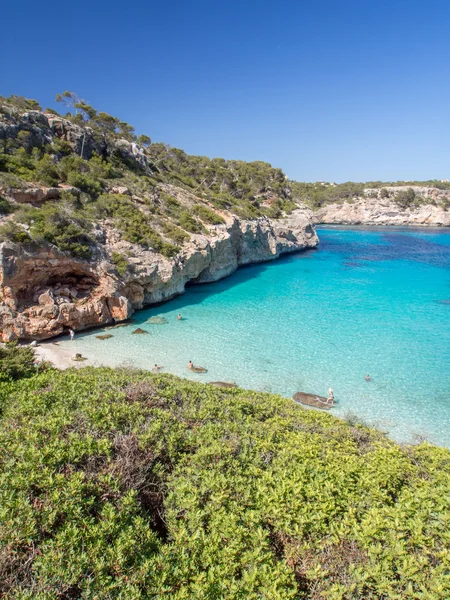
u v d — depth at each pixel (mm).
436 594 6191
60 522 6652
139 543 6660
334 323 37875
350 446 12070
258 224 71875
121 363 27375
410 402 23672
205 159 110438
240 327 36438
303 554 7121
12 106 50469
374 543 7285
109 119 66875
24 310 30641
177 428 10602
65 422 9422
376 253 86125
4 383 13578
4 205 33375
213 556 6691
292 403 17406
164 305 43594
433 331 35844
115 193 50406
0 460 7879
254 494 8250
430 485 9523
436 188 178000
